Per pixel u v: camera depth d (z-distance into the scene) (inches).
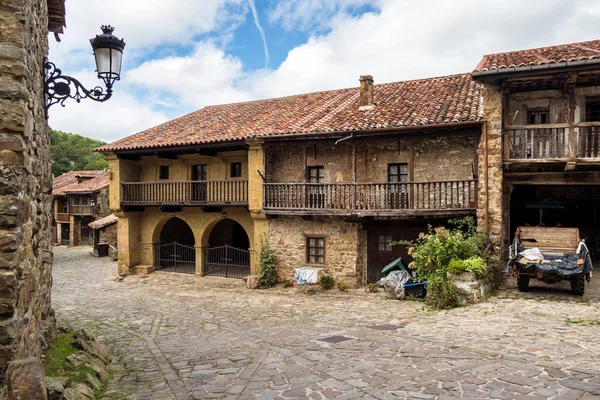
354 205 578.2
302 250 660.7
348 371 226.5
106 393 217.0
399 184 559.5
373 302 516.4
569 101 466.3
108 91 267.4
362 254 644.1
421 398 183.9
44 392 134.3
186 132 756.0
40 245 225.5
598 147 469.7
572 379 198.5
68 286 744.3
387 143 615.8
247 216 732.7
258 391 206.8
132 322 459.5
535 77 471.5
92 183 1520.7
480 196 513.0
